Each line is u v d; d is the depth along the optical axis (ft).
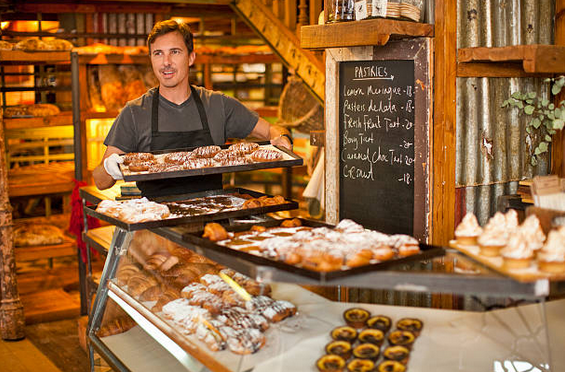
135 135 11.56
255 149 10.52
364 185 10.19
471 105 9.48
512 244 6.07
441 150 9.09
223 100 12.23
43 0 18.72
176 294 8.42
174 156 9.98
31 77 18.88
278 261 6.27
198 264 8.39
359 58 9.93
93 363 9.87
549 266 5.89
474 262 6.51
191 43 11.60
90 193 12.58
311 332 6.88
